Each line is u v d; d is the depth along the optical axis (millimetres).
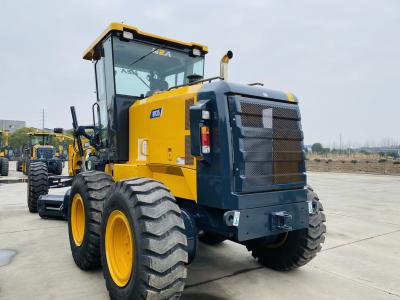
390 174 20250
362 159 25484
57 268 3990
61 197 6660
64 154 17438
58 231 5738
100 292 3338
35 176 7219
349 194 11016
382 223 6598
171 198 2859
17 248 4770
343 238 5469
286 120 3309
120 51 4316
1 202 8922
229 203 2852
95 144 5215
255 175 2996
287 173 3258
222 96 2934
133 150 4152
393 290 3502
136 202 2775
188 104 3232
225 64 3297
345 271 4016
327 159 25797
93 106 5211
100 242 3355
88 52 5051
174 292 2615
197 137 2902
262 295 3320
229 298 3242
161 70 4594
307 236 3629
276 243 3934
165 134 3537
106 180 3949
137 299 2650
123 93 4289
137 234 2680
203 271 3949
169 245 2609
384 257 4543
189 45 4730
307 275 3873
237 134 2906
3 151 18234
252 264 4207
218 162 2914
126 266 3037
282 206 3145
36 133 17781
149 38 4461
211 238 4906
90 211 3719
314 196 3730
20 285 3484
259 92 3150
